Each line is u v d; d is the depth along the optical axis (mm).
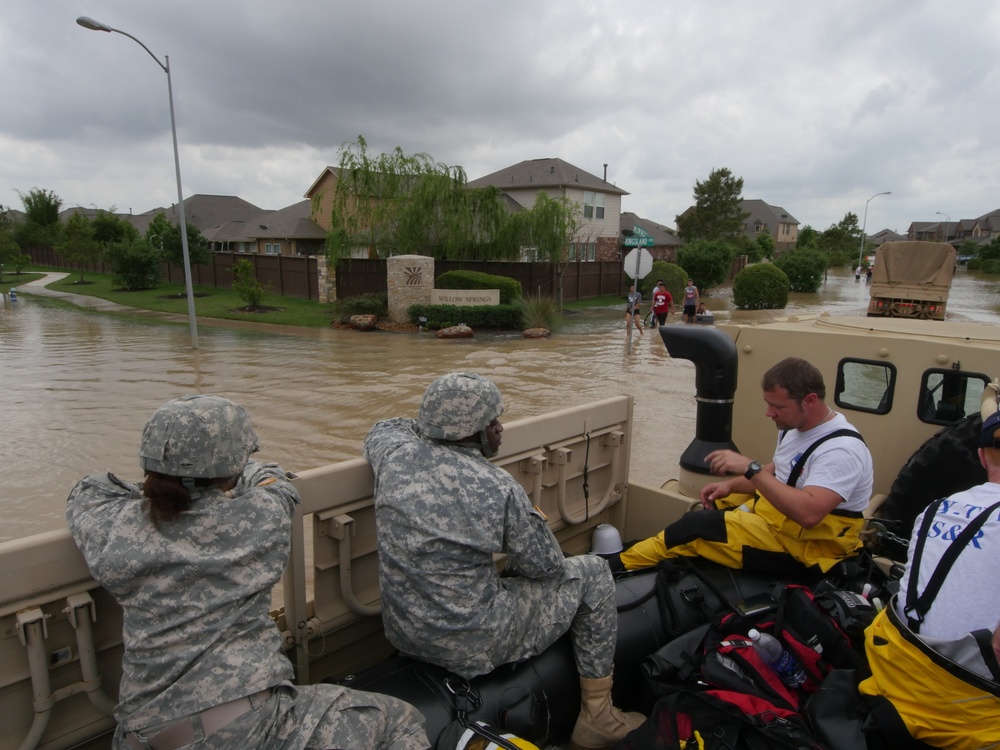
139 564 1538
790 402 2541
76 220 47469
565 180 41969
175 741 1492
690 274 38500
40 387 12258
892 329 3426
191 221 64375
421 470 2018
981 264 80938
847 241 101562
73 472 7434
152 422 1610
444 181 26469
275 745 1549
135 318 24828
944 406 3098
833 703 1932
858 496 2559
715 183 70125
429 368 14523
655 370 14469
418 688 2006
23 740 1717
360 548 2350
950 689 1694
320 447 8344
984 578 1691
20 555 1626
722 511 2797
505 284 24016
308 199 46719
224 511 1649
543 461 2912
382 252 27094
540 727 2137
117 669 1886
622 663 2461
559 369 14617
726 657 2205
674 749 1917
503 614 2031
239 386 12336
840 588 2568
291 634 2201
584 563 2307
